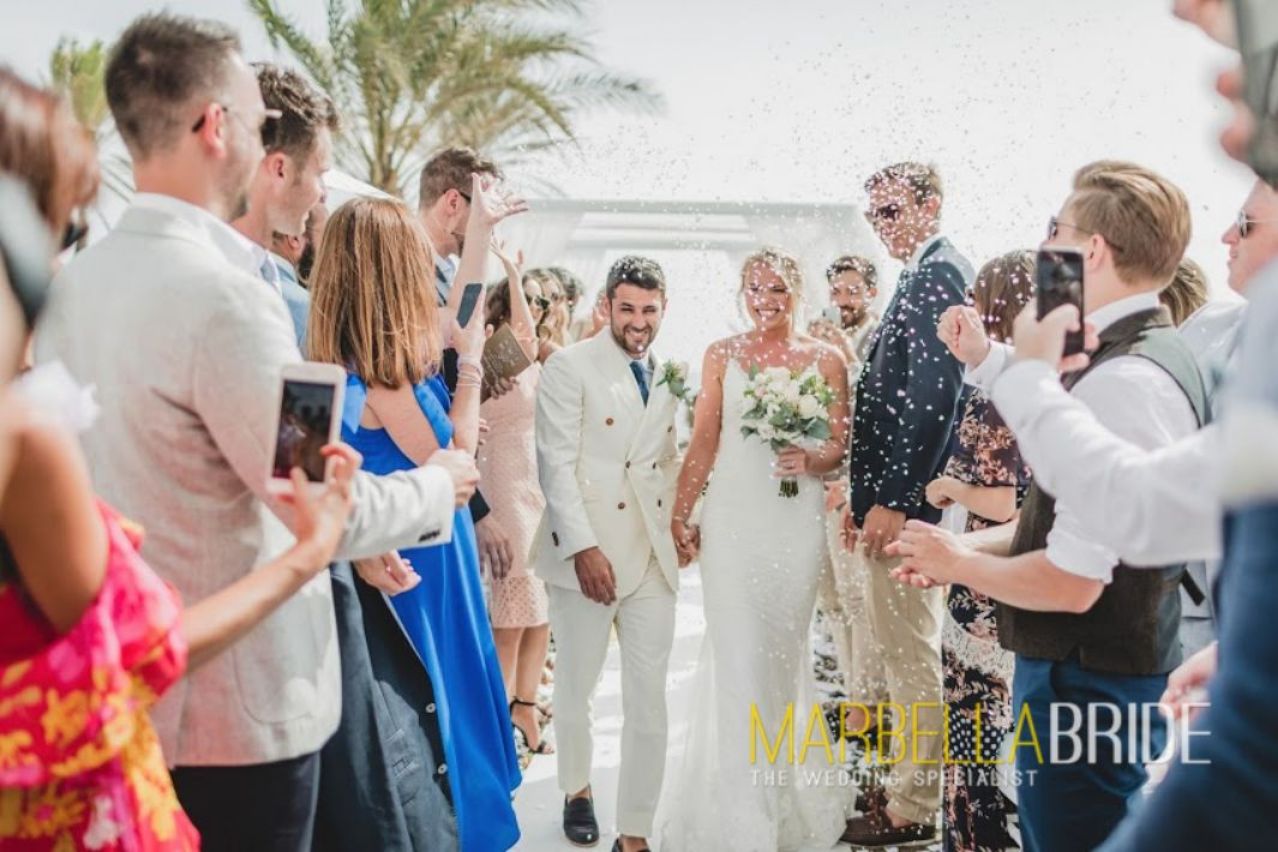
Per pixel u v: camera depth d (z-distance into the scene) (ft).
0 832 3.75
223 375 4.91
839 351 9.75
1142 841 2.97
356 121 37.60
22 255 3.47
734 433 9.38
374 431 7.39
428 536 5.71
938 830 9.46
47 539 3.55
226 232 5.40
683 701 13.05
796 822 9.59
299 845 5.65
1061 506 5.69
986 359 7.39
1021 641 6.24
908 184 8.48
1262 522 2.59
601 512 9.58
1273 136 2.76
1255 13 2.73
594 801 11.07
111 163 21.90
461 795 7.79
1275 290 2.71
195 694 5.24
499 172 11.12
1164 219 5.75
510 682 12.32
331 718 5.86
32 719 3.63
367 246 7.18
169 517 5.11
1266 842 2.64
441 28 35.24
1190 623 7.30
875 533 8.77
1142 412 5.45
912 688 9.26
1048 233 6.32
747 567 9.18
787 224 9.52
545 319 14.20
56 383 3.75
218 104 5.22
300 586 4.53
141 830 4.03
